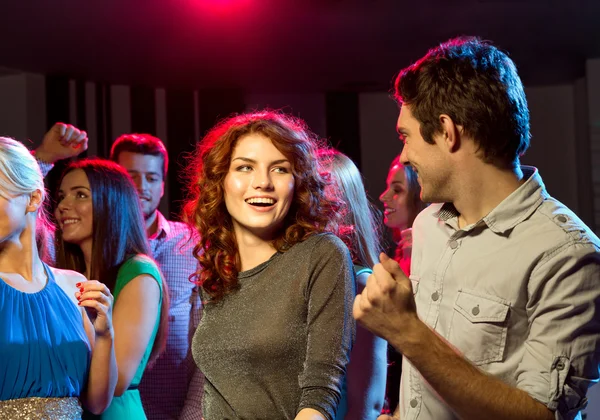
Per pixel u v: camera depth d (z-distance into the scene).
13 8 4.85
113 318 2.57
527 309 1.65
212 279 1.92
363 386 2.16
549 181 8.23
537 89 8.25
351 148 8.09
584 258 1.59
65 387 2.12
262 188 1.87
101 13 5.11
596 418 3.74
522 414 1.52
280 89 7.86
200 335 1.92
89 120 7.03
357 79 7.55
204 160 2.00
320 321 1.79
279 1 5.19
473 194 1.72
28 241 2.18
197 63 6.58
